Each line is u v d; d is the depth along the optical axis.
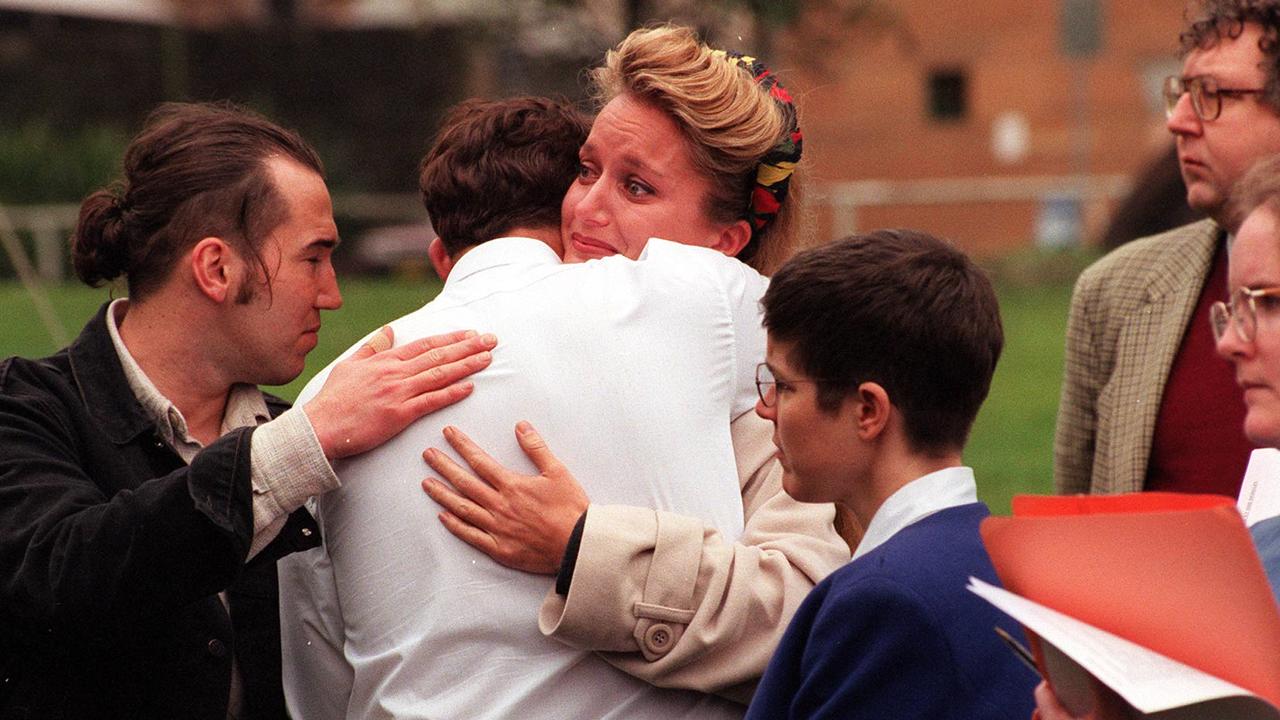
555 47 58.16
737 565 9.34
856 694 8.05
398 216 75.12
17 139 74.25
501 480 9.39
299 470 9.34
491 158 10.84
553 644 9.41
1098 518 7.01
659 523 9.32
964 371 8.55
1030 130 104.94
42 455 9.84
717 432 9.80
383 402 9.49
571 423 9.54
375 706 9.52
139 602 9.19
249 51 90.75
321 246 10.64
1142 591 7.00
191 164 10.38
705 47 10.94
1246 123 12.43
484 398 9.59
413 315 10.23
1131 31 103.00
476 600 9.38
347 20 90.25
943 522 8.42
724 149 10.66
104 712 9.93
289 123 89.94
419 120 90.00
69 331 41.41
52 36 87.06
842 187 95.50
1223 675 6.88
